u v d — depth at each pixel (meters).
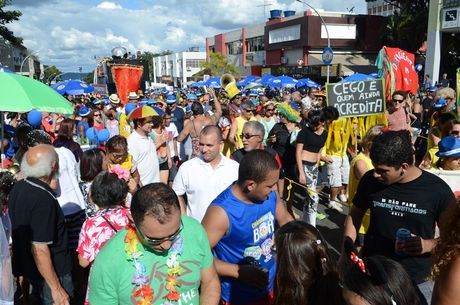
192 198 4.01
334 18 39.16
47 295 3.58
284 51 44.50
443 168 4.20
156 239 2.06
